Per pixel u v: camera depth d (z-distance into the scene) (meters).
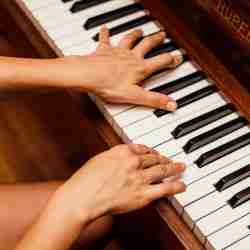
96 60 0.98
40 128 1.45
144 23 1.08
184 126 0.96
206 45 1.00
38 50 1.09
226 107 0.99
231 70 0.97
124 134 0.96
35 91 0.99
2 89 0.98
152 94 0.97
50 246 0.84
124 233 1.24
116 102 0.98
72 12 1.08
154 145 0.95
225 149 0.95
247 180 0.93
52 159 1.41
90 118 1.00
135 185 0.88
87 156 1.38
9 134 1.43
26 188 1.00
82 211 0.85
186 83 1.01
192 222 0.90
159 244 1.10
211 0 0.96
